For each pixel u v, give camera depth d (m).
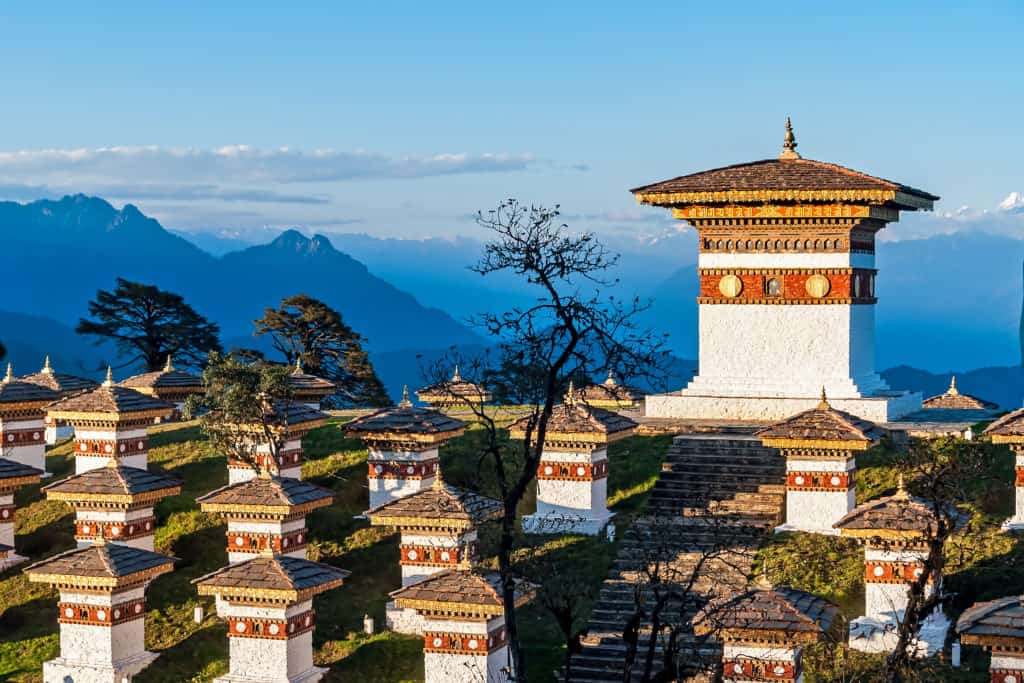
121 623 47.59
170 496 57.28
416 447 56.16
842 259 63.59
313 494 52.47
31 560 56.25
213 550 54.75
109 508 53.84
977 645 42.12
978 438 55.69
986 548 47.72
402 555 49.84
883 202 61.75
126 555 48.47
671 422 63.62
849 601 46.28
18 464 57.38
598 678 43.06
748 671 38.72
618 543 51.44
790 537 50.41
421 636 47.81
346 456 62.16
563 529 52.91
